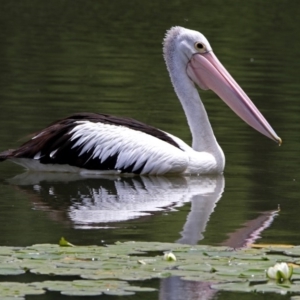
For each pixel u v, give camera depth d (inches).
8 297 318.3
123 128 605.3
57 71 997.2
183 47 644.7
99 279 339.9
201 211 499.5
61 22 1395.2
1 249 378.9
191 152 607.5
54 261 362.0
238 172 607.8
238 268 360.2
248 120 636.1
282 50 1226.0
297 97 888.3
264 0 1608.0
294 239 437.7
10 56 1085.8
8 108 770.8
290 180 581.3
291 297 344.8
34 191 543.5
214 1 1609.3
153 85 938.7
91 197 530.9
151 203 518.6
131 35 1304.1
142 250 383.2
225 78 642.2
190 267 357.4
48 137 593.3
